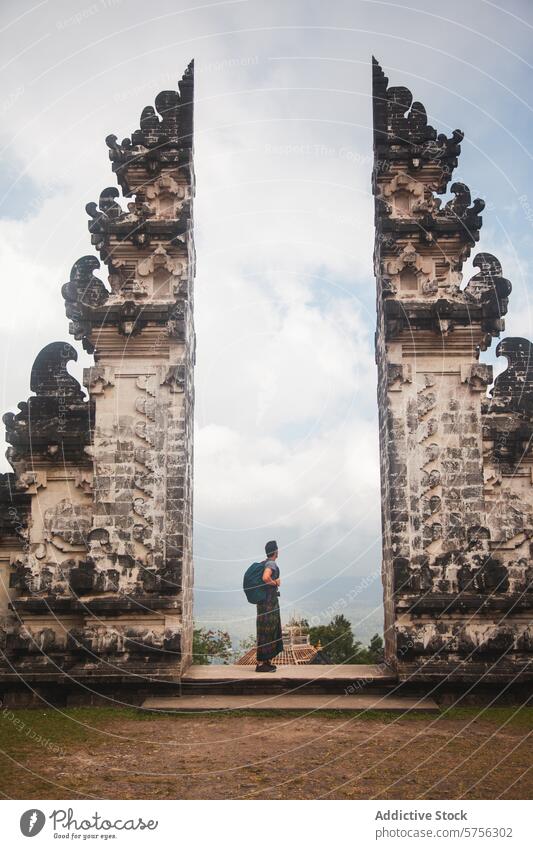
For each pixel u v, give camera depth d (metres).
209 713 14.98
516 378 17.78
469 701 15.81
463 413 17.42
